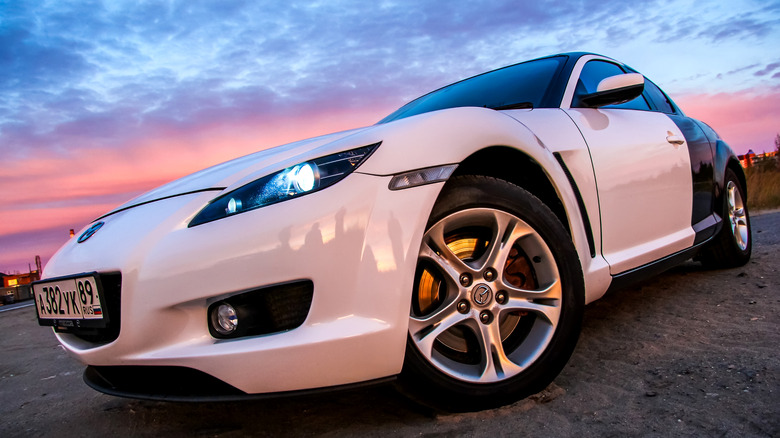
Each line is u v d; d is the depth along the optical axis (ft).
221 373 4.57
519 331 5.57
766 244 13.32
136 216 5.49
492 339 5.15
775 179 30.45
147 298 4.82
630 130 7.61
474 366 5.17
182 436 5.51
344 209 4.61
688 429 4.34
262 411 5.86
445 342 5.25
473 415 5.05
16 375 9.26
